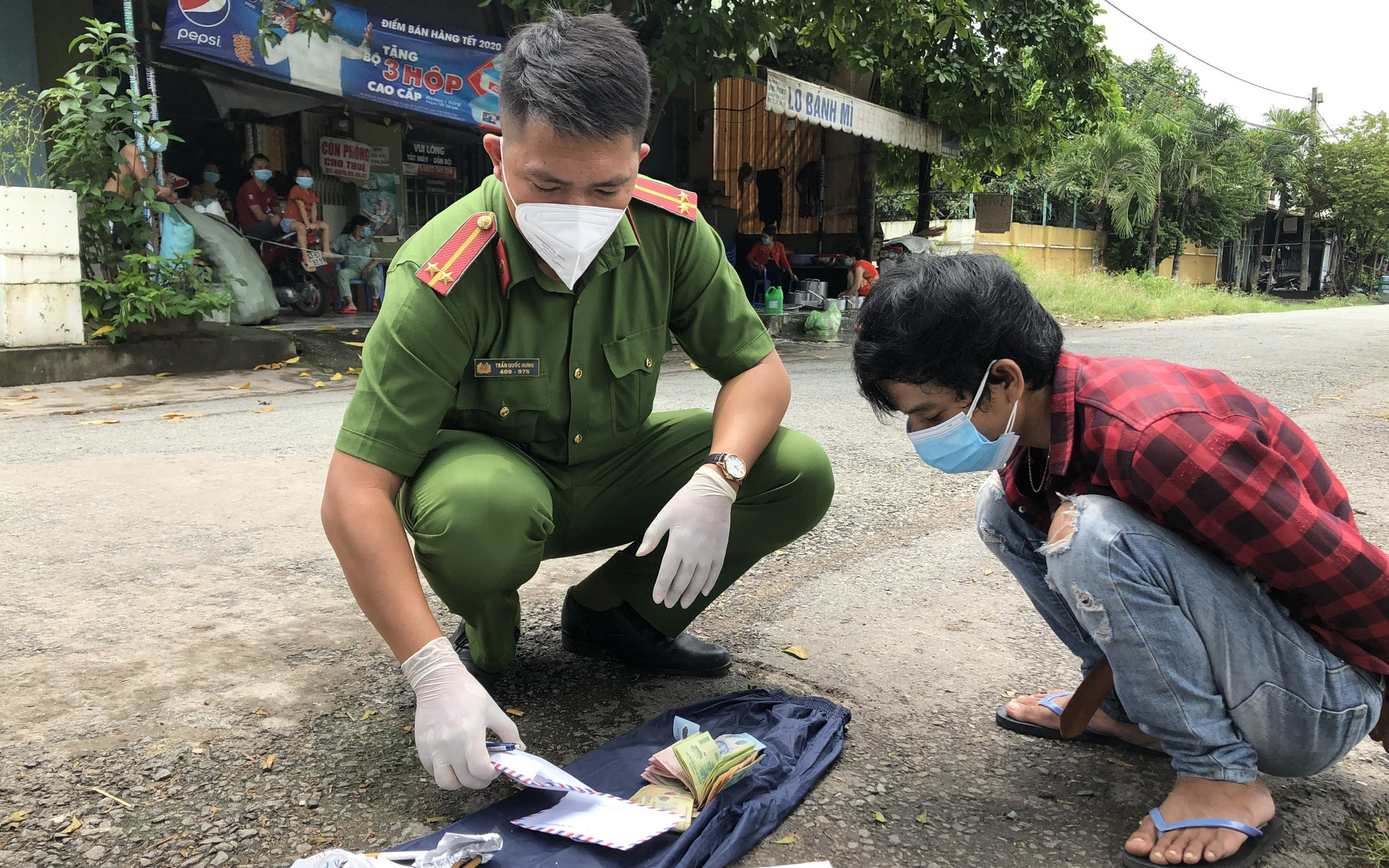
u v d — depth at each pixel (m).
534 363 1.78
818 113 9.94
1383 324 11.53
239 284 7.41
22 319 6.18
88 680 2.09
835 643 2.37
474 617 1.87
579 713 2.00
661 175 11.90
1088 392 1.47
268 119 9.72
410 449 1.66
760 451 1.87
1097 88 11.63
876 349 1.45
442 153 11.12
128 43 6.60
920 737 1.91
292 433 4.70
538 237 1.61
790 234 13.36
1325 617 1.41
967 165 13.66
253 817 1.61
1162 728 1.52
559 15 1.56
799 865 1.46
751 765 1.66
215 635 2.34
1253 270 33.47
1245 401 1.46
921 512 3.48
